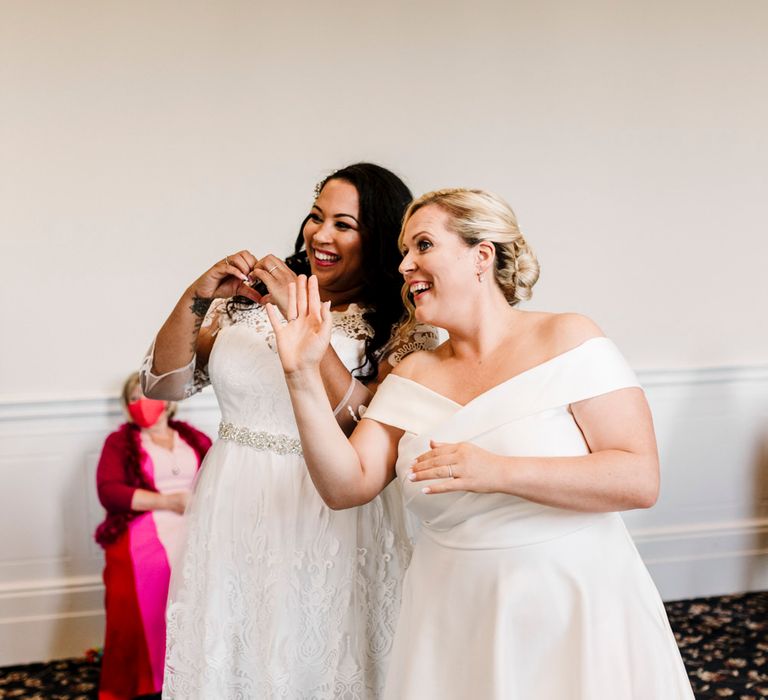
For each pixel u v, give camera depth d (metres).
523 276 1.86
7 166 3.90
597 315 4.47
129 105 3.99
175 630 2.12
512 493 1.62
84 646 4.02
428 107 4.25
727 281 4.60
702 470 4.58
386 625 2.12
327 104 4.16
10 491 3.95
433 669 1.75
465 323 1.83
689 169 4.53
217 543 2.09
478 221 1.79
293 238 4.16
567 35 4.37
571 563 1.69
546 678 1.67
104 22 3.94
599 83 4.41
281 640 2.03
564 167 4.40
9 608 3.95
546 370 1.74
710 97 4.53
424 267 1.81
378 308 2.18
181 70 4.02
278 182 4.14
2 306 3.93
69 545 4.01
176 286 4.08
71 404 3.97
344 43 4.15
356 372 2.14
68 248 3.97
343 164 4.18
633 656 1.68
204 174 4.07
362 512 2.12
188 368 2.25
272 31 4.09
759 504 4.66
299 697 2.06
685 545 4.56
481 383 1.81
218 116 4.07
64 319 3.99
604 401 1.71
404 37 4.21
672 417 4.53
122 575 3.44
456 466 1.61
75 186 3.96
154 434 3.71
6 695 3.64
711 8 4.50
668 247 4.53
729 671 3.73
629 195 4.47
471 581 1.72
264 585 2.05
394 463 1.92
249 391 2.10
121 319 4.04
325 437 1.78
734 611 4.39
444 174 4.29
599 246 4.46
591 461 1.64
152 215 4.04
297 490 2.08
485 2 4.28
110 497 3.56
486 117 4.31
